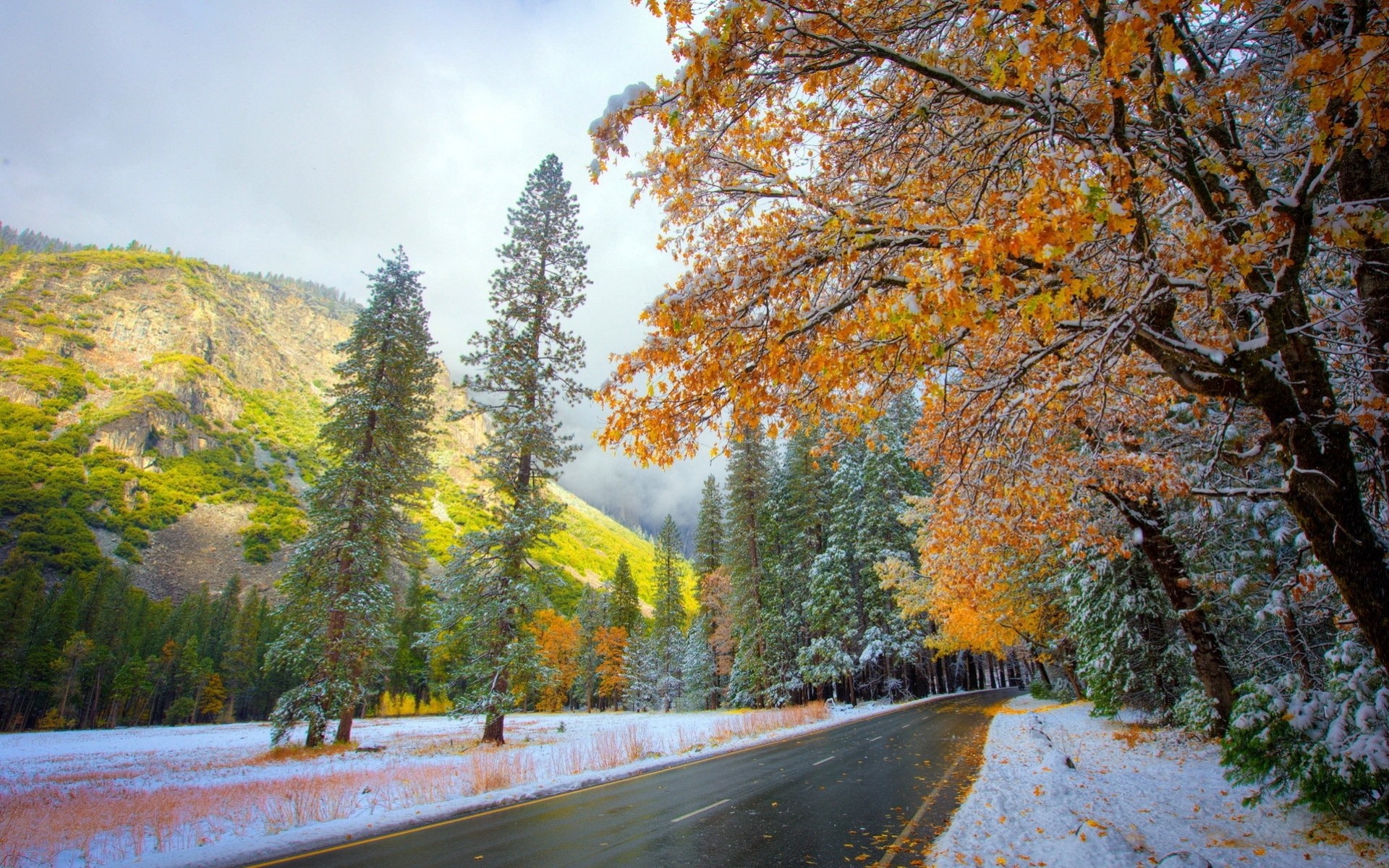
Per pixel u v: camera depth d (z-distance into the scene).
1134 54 2.94
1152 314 4.51
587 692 71.81
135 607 78.12
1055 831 6.54
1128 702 15.89
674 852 6.82
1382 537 5.57
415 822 8.80
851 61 3.97
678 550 65.12
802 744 17.31
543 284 22.56
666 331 4.30
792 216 5.04
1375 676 6.94
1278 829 6.60
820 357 4.05
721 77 3.69
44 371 173.00
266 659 19.59
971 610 21.30
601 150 3.92
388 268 23.06
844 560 36.22
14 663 54.81
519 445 20.98
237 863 6.87
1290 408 4.22
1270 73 4.80
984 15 3.66
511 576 20.80
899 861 6.08
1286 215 3.87
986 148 4.73
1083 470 8.27
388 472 21.72
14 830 8.23
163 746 23.98
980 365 7.01
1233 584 10.53
